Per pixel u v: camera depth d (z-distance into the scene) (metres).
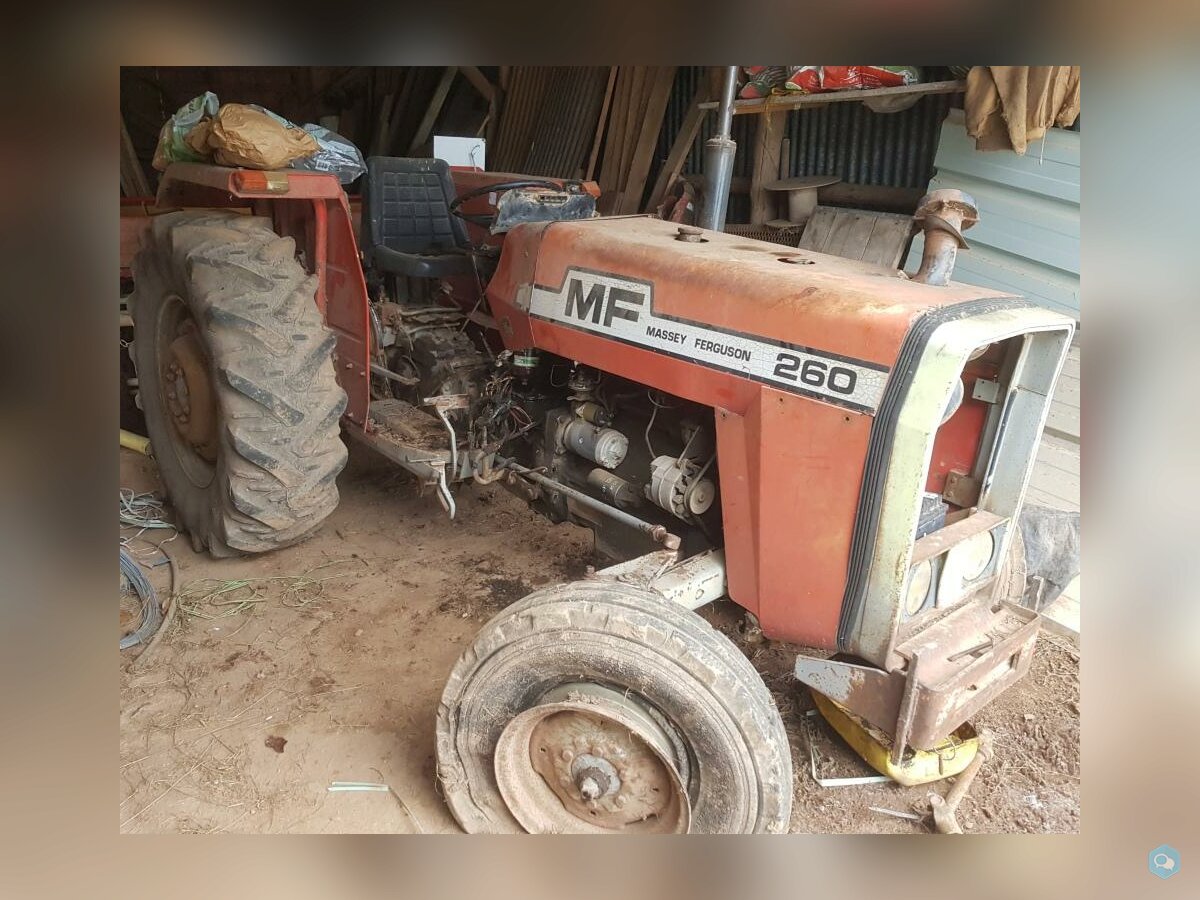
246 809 2.07
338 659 2.62
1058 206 3.42
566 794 1.87
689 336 2.05
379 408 3.14
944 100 3.93
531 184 3.08
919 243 3.83
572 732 1.81
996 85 3.30
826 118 4.44
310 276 2.98
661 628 1.70
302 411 2.81
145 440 3.99
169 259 2.94
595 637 1.73
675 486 2.18
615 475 2.50
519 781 1.91
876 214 4.02
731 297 1.98
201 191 3.36
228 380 2.68
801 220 4.38
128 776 2.16
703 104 4.57
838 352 1.78
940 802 2.07
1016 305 1.87
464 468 2.75
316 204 3.00
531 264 2.51
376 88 7.88
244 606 2.87
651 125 5.39
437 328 3.19
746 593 2.02
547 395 2.70
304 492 2.88
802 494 1.84
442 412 2.68
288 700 2.44
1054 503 3.27
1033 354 1.99
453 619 2.83
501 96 7.02
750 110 4.22
